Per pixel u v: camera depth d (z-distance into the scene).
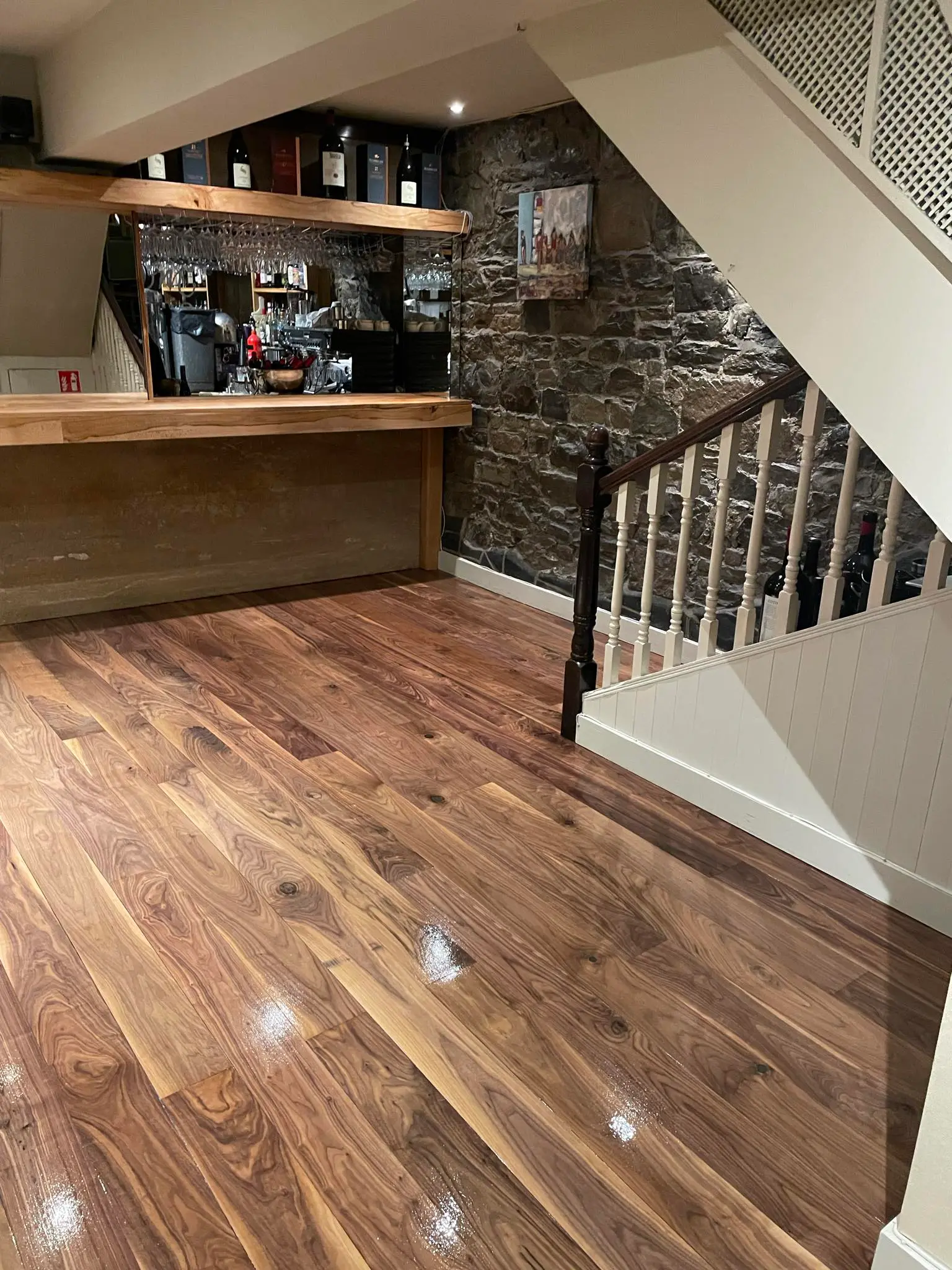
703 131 1.72
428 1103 1.76
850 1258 1.49
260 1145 1.66
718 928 2.30
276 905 2.34
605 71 1.90
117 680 3.74
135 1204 1.54
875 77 1.38
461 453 5.24
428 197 4.73
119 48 3.19
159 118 3.13
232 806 2.81
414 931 2.26
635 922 2.32
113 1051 1.86
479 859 2.57
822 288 1.58
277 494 4.93
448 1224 1.52
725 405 3.69
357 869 2.51
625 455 4.18
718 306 3.65
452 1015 1.98
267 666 3.94
